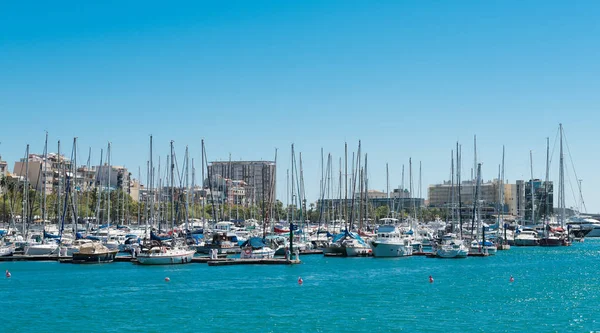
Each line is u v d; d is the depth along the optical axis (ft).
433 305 261.85
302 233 547.08
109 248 476.95
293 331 213.46
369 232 564.30
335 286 316.19
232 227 631.56
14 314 241.35
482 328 217.97
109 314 241.35
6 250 451.12
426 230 653.30
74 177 510.58
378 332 211.82
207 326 221.05
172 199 521.24
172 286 312.91
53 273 364.79
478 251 515.91
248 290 300.40
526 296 287.69
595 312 247.29
